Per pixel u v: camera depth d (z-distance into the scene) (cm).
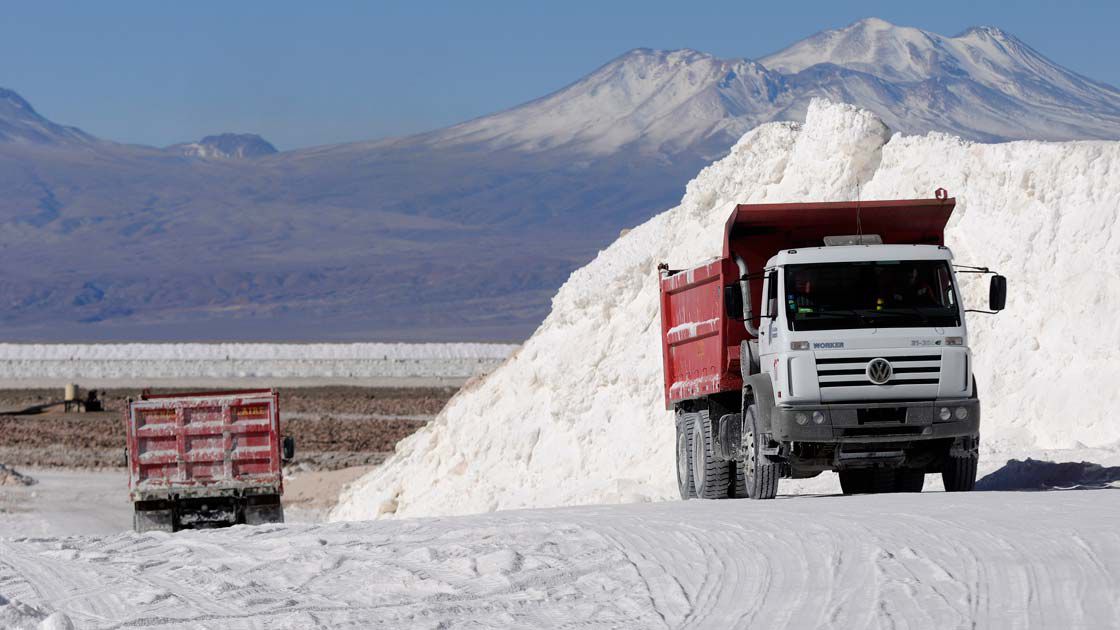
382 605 2698
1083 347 5766
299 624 2542
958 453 4069
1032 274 6131
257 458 5703
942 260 4069
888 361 3969
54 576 3391
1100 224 5988
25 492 11744
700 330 4794
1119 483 4234
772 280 4112
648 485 6125
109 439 17100
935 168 6725
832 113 7219
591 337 7600
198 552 3681
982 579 2503
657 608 2522
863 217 4441
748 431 4284
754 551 2994
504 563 3025
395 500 8125
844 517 3378
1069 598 2320
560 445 7300
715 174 7806
